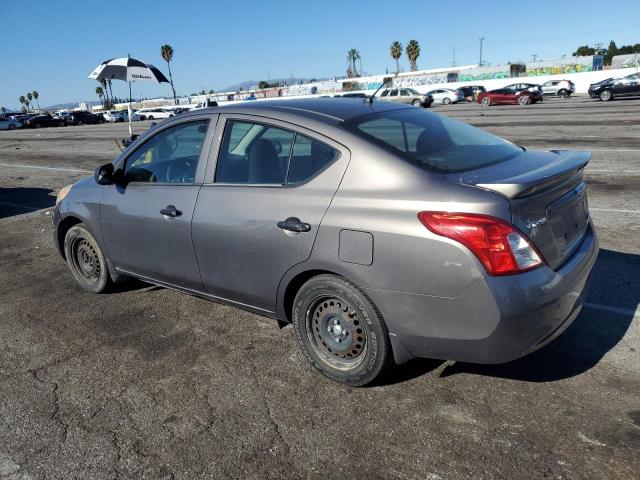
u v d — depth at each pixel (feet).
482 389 10.42
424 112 12.66
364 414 9.88
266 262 11.05
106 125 153.58
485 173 9.66
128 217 13.92
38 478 8.65
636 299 13.97
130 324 14.24
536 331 8.86
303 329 11.02
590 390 10.18
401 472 8.39
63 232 16.93
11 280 18.53
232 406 10.36
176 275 13.21
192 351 12.60
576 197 10.46
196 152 12.89
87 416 10.26
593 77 168.45
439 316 9.07
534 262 8.82
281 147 11.14
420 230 8.99
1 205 32.91
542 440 8.90
